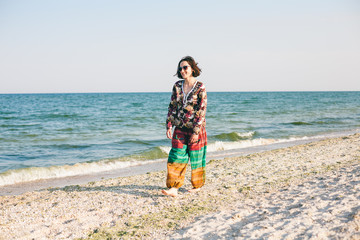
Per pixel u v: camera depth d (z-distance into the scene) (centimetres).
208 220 364
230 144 1316
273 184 526
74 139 1594
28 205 463
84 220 394
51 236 347
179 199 456
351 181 482
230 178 597
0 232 357
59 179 802
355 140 1199
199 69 424
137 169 913
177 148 439
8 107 4872
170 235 332
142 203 450
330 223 313
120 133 1831
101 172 881
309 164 703
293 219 335
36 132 1873
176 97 428
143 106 5281
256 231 314
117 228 362
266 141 1457
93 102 7038
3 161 1050
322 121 2400
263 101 7244
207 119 2686
